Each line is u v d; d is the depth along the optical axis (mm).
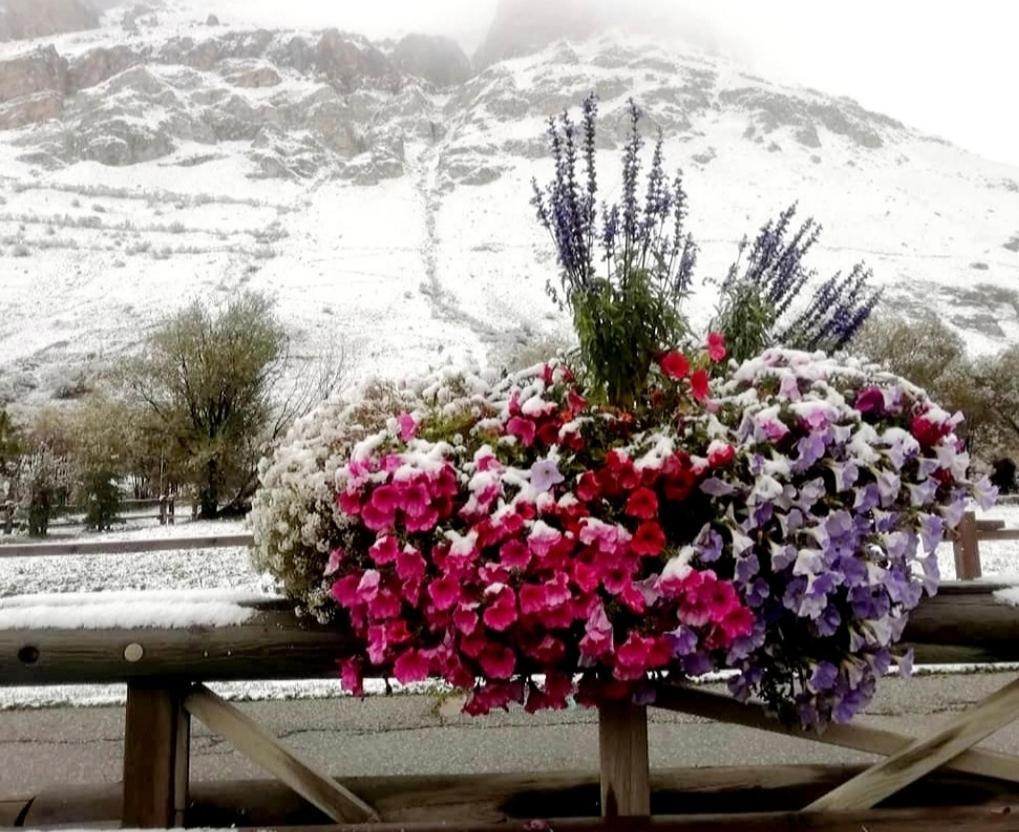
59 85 155250
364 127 152625
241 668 1562
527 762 2670
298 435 1731
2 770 2709
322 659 1566
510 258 76062
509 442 1564
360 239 85250
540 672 1494
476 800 1713
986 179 124938
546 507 1434
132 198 101125
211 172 119000
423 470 1446
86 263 66250
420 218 97562
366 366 38219
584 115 2025
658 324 1735
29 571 7738
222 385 16812
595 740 2865
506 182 113688
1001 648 1645
